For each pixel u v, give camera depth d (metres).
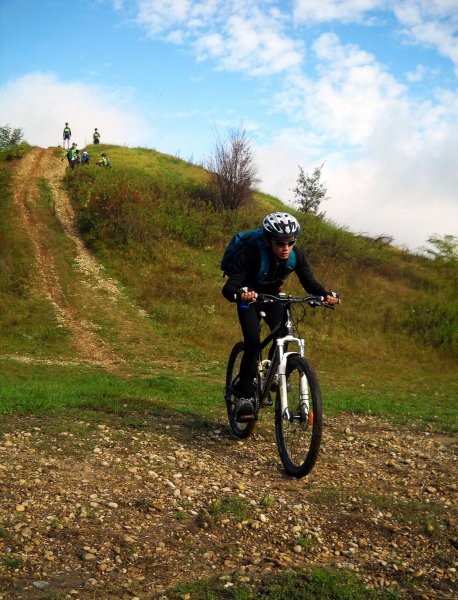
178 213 29.34
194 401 8.00
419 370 18.30
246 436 5.50
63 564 2.97
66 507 3.65
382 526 3.66
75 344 17.12
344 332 20.92
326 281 25.83
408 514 3.87
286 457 4.66
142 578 2.90
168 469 4.54
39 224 27.75
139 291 22.19
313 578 2.88
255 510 3.80
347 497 4.12
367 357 19.11
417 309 23.55
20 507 3.57
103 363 15.31
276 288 4.96
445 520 3.78
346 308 23.16
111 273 23.59
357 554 3.30
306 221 33.06
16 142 39.69
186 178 39.06
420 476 4.81
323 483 4.46
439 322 22.38
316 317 21.73
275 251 4.67
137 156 44.06
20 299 20.30
